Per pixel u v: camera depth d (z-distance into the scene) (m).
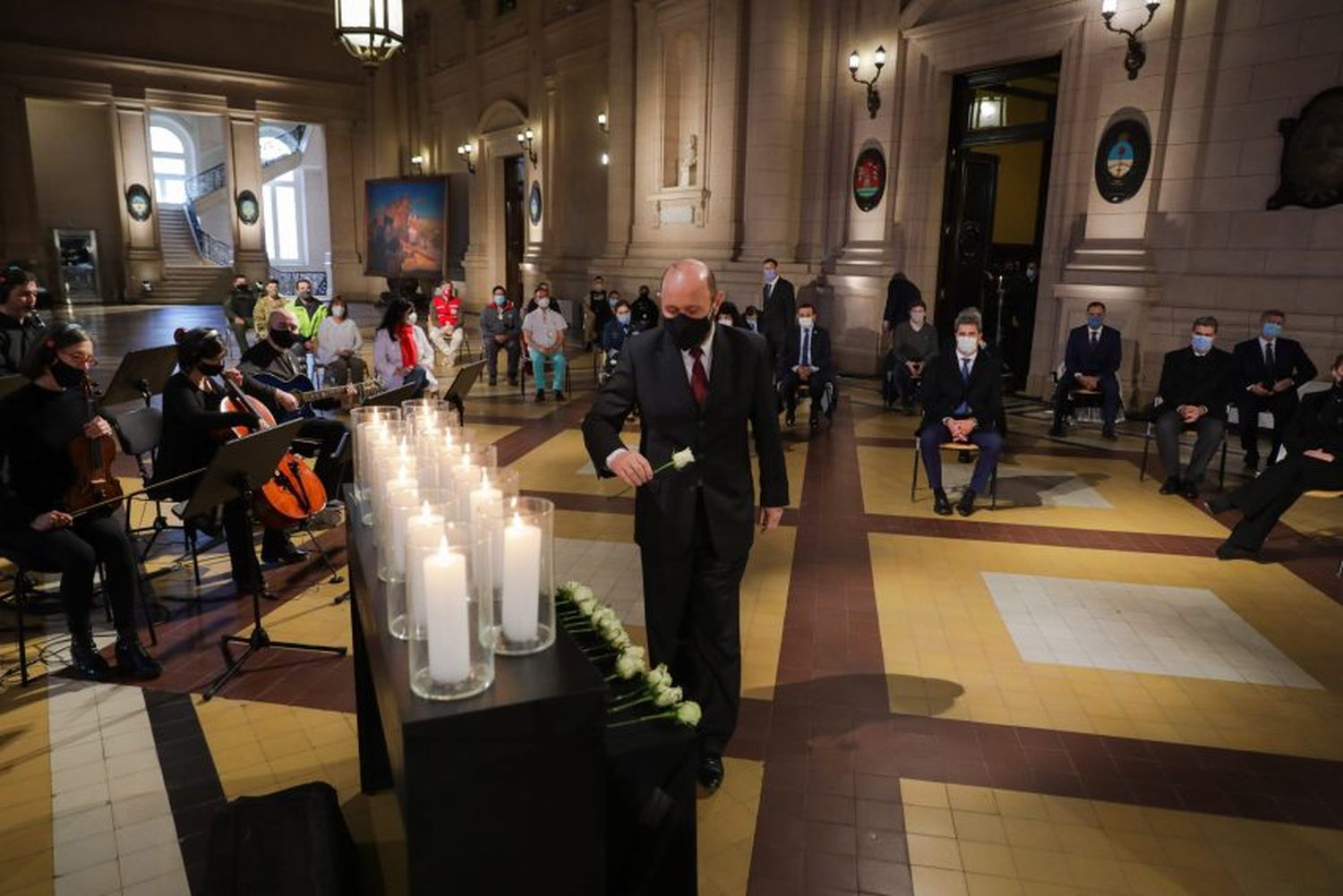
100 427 4.05
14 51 22.33
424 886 1.62
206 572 5.27
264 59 25.92
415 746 1.55
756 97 13.37
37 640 4.35
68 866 2.77
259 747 3.42
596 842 1.73
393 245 25.50
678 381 2.97
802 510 6.58
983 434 6.52
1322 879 2.75
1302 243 8.52
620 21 15.91
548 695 1.63
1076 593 5.05
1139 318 9.72
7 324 5.80
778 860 2.81
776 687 3.92
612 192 16.59
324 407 7.00
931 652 4.29
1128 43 9.44
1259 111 8.73
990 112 12.44
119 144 24.56
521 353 11.92
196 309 24.94
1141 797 3.16
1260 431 8.87
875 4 12.33
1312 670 4.14
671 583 3.06
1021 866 2.79
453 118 24.44
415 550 1.61
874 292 12.71
